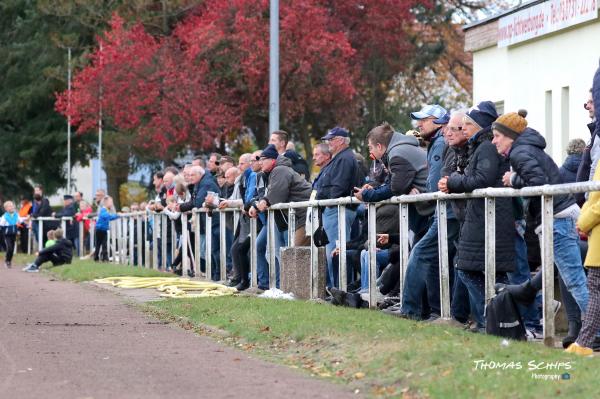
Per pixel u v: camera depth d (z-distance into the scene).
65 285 40.75
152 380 17.09
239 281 34.88
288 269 30.06
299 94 71.75
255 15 71.25
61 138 97.44
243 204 34.44
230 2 71.88
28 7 98.69
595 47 38.25
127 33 76.44
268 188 31.88
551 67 41.31
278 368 18.36
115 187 92.81
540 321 21.45
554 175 19.88
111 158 82.38
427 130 23.84
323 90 71.69
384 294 26.27
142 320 26.47
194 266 41.19
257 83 72.19
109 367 18.48
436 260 23.30
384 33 75.69
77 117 78.88
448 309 22.53
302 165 33.91
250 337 21.94
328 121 76.62
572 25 39.06
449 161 22.38
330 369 17.92
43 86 95.56
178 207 42.50
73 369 18.27
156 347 21.20
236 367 18.47
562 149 40.75
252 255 33.44
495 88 46.12
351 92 71.56
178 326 25.12
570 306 19.61
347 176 28.34
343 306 26.36
